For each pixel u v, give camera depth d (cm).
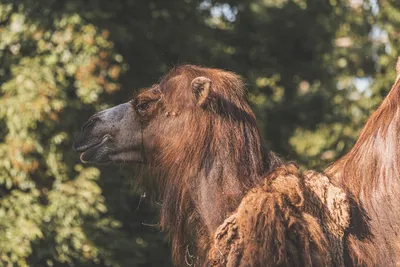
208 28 2780
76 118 2216
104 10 2466
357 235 871
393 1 3238
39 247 2117
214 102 920
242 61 3036
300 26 3084
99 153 968
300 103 3078
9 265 2047
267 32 3058
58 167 2167
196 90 920
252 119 933
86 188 2159
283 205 848
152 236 2341
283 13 3084
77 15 2255
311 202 863
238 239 848
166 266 2341
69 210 2139
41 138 2173
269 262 830
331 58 3219
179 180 924
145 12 2595
